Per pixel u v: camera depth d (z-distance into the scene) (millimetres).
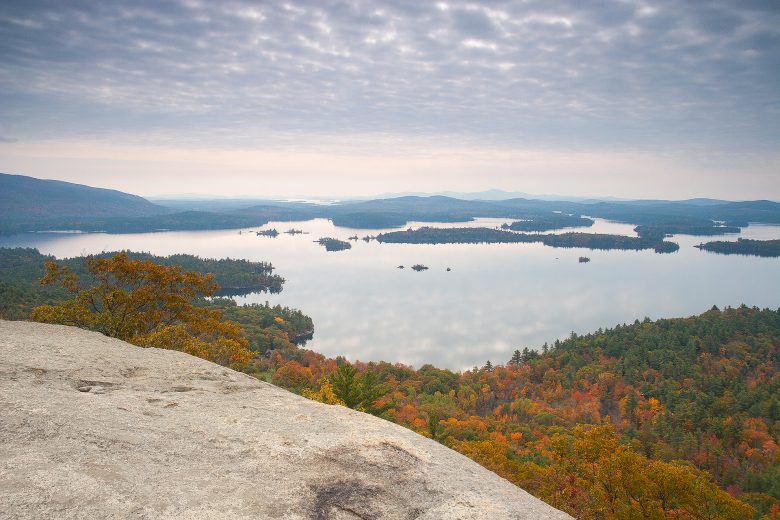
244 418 8445
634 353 139000
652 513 24094
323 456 7160
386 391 37312
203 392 9766
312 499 6066
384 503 6188
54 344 11484
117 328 26938
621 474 25391
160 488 5824
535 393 121125
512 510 6328
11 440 6457
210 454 6926
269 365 109250
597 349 144375
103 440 6805
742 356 140500
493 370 138500
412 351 171625
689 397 109812
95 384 9414
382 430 8406
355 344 176250
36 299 120312
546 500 26859
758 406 101500
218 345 27234
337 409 9438
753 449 83750
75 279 28422
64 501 5238
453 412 90750
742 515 23812
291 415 8812
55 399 8125
